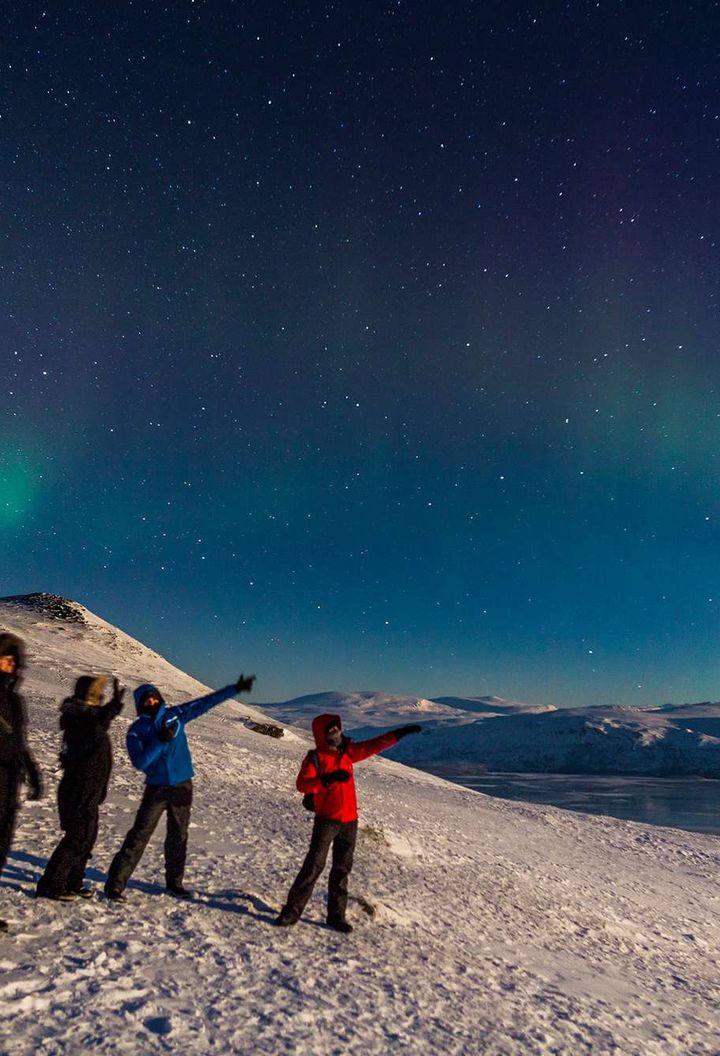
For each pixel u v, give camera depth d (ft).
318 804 18.84
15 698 14.75
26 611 163.32
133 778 36.09
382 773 84.23
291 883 22.36
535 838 55.16
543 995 18.19
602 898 36.09
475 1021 14.92
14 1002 11.26
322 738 19.10
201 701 18.44
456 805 66.08
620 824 76.64
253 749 70.18
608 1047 15.47
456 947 20.61
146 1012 11.77
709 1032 18.67
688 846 67.46
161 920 16.48
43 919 15.06
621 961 24.84
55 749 41.60
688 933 33.06
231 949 15.53
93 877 18.98
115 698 17.57
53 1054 9.99
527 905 29.50
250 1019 12.30
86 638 152.97
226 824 30.07
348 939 18.30
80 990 12.14
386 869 28.81
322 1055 11.60
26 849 20.48
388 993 15.16
